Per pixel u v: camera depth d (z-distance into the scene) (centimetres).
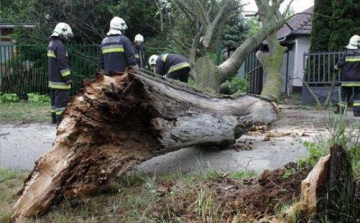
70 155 310
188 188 327
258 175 377
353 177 265
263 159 466
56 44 707
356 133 321
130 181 375
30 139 629
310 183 244
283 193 278
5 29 1953
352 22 1306
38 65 1412
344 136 260
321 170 244
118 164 327
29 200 304
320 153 304
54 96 791
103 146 325
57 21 1582
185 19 1327
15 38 1609
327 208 244
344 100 881
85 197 320
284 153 491
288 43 1978
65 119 330
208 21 888
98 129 317
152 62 861
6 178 404
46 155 321
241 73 1794
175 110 370
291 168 311
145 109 334
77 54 1377
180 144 384
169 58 756
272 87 946
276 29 953
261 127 633
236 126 484
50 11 1569
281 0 945
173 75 752
